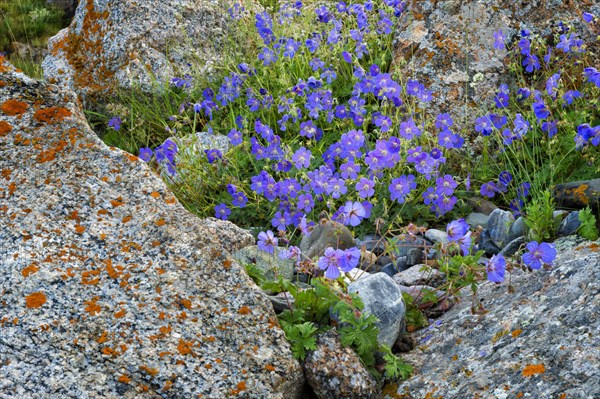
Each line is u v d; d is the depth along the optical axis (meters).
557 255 1.67
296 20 2.81
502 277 1.57
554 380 1.41
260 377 1.46
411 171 2.02
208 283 1.53
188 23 2.73
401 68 2.27
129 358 1.45
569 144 2.03
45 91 1.71
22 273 1.51
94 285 1.51
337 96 2.39
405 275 1.78
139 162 1.65
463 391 1.46
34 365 1.43
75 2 5.31
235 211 2.10
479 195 2.07
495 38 2.20
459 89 2.22
